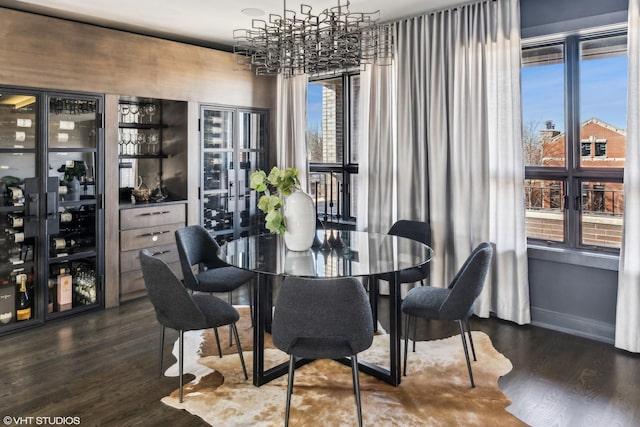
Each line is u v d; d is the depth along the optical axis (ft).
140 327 11.98
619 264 10.46
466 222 12.67
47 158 12.05
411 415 7.66
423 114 13.29
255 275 8.61
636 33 9.90
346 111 17.07
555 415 7.72
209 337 11.28
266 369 9.39
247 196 17.46
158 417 7.68
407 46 13.50
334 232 11.97
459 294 8.46
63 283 12.70
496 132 12.11
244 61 16.79
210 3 12.08
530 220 12.74
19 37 11.38
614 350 10.44
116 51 13.29
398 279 8.60
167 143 15.97
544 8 11.52
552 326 11.86
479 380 8.93
